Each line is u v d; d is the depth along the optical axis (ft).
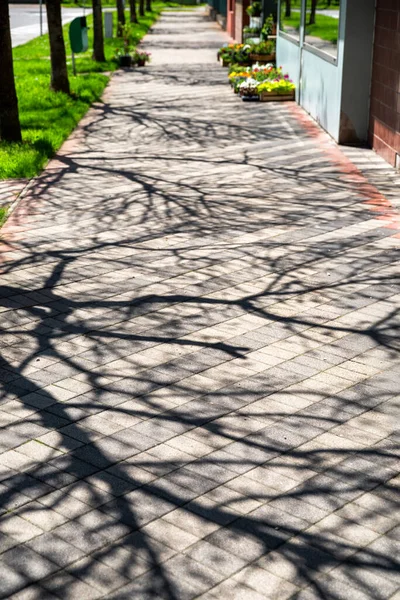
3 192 38.96
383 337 22.50
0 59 47.42
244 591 13.05
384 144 44.45
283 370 20.67
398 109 41.47
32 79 78.23
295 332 22.89
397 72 41.42
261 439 17.53
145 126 55.62
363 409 18.78
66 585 13.21
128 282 26.99
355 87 47.42
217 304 24.99
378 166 42.96
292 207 35.53
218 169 42.91
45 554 13.96
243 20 114.11
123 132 53.72
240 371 20.65
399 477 16.14
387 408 18.81
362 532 14.46
